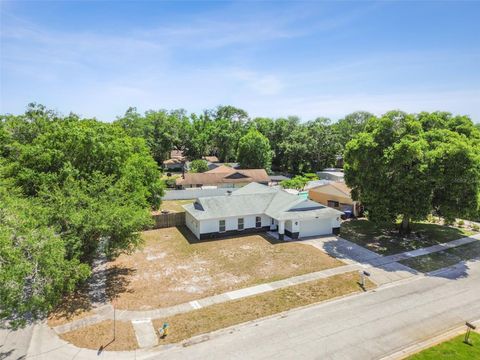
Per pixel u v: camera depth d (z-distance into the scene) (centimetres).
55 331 1546
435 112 3403
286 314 1745
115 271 2270
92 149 2511
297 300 1892
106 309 1761
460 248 2814
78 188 2083
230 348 1448
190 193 5119
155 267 2348
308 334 1557
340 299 1914
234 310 1775
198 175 5916
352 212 3828
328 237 3069
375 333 1571
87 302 1831
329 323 1655
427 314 1755
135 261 2456
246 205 3238
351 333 1568
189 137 9081
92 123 3167
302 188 5409
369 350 1439
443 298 1934
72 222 1808
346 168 3275
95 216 1892
